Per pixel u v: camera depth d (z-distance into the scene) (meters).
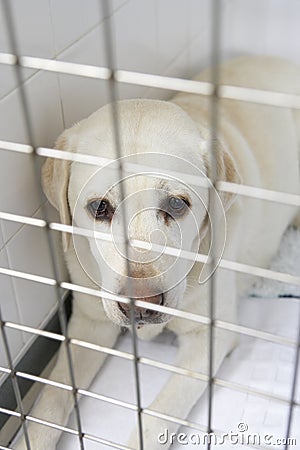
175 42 1.75
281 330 1.38
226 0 1.89
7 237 1.16
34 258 1.27
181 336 1.31
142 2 1.50
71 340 0.86
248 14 1.97
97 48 1.36
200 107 1.36
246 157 1.35
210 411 0.81
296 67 1.68
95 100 1.39
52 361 1.41
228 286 1.28
